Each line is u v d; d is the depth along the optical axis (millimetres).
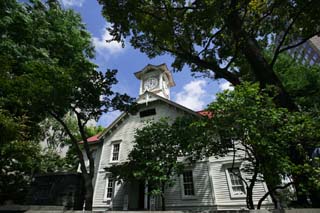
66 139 21781
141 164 11609
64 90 10688
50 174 16047
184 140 8984
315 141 6004
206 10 9492
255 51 9945
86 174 10695
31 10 13133
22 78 8883
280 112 6297
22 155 6672
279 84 8953
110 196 16000
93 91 12078
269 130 6262
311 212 3832
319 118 6254
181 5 11016
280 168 5809
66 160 24250
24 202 9438
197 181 13609
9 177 8805
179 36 11672
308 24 9367
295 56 15727
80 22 16297
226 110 6465
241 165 12594
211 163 13789
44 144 20750
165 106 17250
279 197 8461
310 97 13008
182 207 13141
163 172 11000
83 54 15406
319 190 5773
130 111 13359
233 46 11680
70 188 14844
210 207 12453
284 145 6062
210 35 11531
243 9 10562
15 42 11602
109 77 12688
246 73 12617
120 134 18297
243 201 11828
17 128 5578
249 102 6422
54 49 13914
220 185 12883
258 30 11289
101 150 18656
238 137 6605
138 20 11195
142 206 15039
